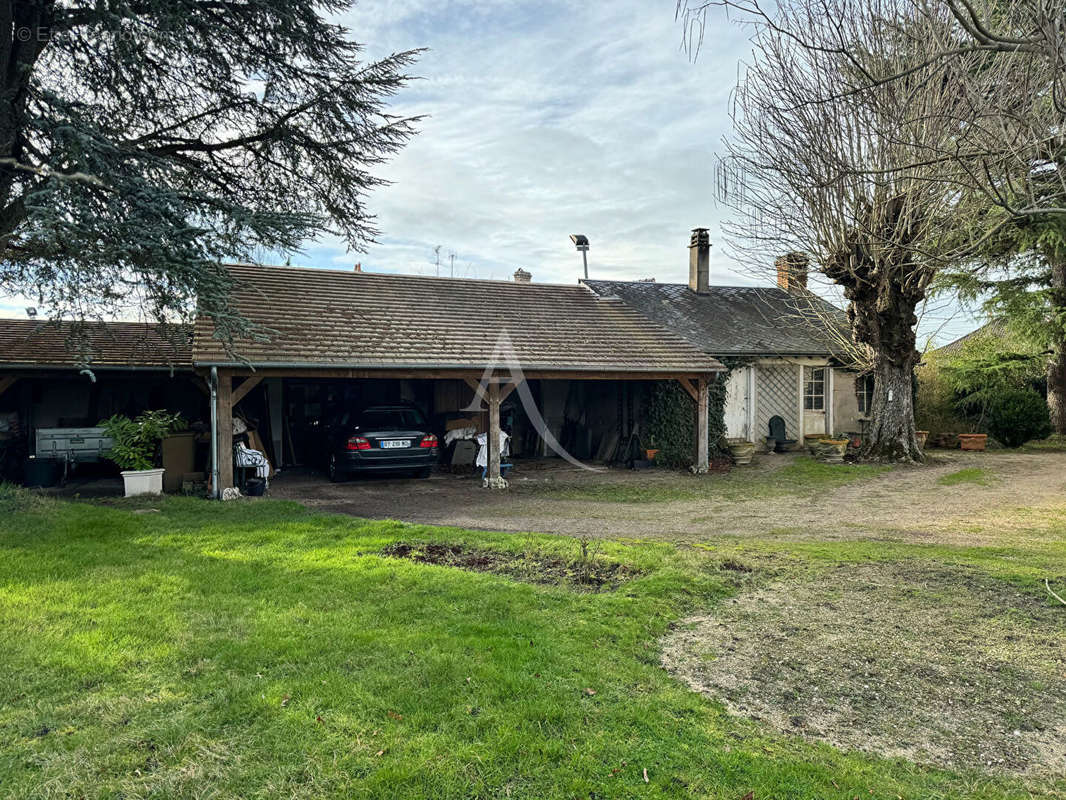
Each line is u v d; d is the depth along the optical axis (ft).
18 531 25.00
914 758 10.36
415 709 11.35
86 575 19.44
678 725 11.07
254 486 37.93
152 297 29.89
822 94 28.58
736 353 57.16
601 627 15.43
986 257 39.58
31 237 23.99
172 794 9.01
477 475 47.24
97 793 9.00
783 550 23.77
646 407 52.65
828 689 12.72
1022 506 34.32
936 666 13.74
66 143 27.07
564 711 11.30
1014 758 10.37
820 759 10.19
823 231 45.47
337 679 12.40
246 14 32.76
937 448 64.39
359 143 37.76
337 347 39.04
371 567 20.56
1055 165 15.21
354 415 45.03
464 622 15.58
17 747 10.09
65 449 41.68
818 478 45.57
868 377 65.62
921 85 15.60
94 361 43.96
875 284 47.26
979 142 15.07
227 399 35.37
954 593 18.44
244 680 12.37
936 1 16.48
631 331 51.88
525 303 54.39
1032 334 66.28
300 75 35.40
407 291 51.49
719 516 32.32
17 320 52.44
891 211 41.14
